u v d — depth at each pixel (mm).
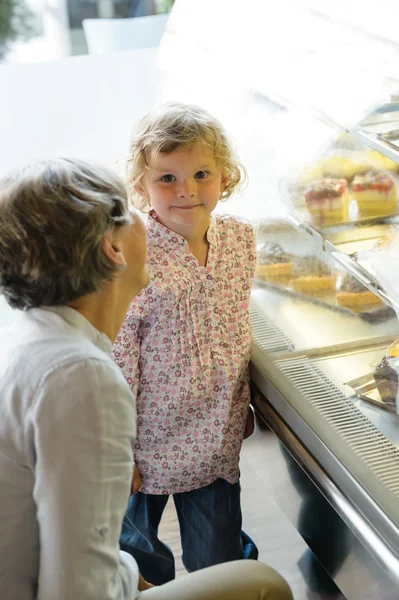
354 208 1853
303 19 1839
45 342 1110
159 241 1679
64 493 1062
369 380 1711
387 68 1617
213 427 1753
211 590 1280
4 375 1101
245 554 1941
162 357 1696
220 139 1615
